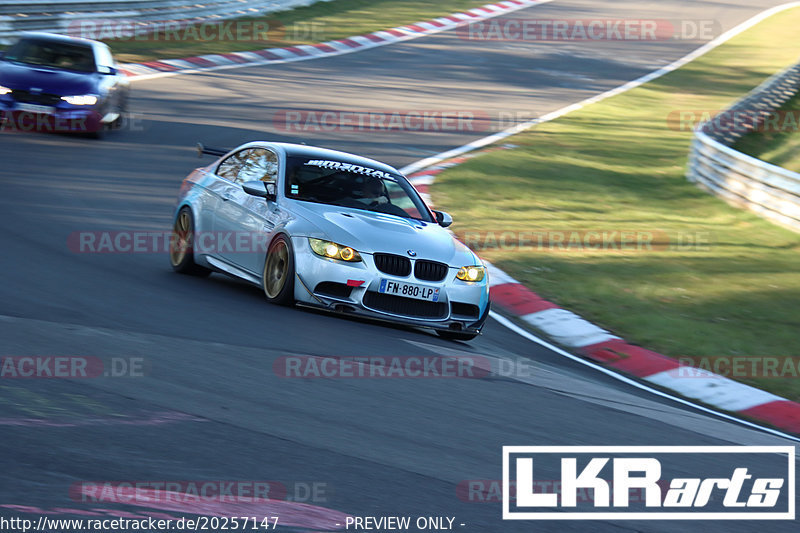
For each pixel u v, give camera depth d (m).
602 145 81.69
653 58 138.62
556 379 26.31
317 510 13.97
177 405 18.02
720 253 49.03
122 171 51.09
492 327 33.53
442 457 17.39
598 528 14.95
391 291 28.00
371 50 117.44
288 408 18.91
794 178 56.34
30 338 21.47
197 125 67.31
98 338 22.31
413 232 29.75
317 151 32.97
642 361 31.05
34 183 45.03
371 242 28.27
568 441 19.73
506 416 20.98
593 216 56.31
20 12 86.12
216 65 94.75
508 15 161.25
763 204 59.22
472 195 58.12
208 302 28.61
